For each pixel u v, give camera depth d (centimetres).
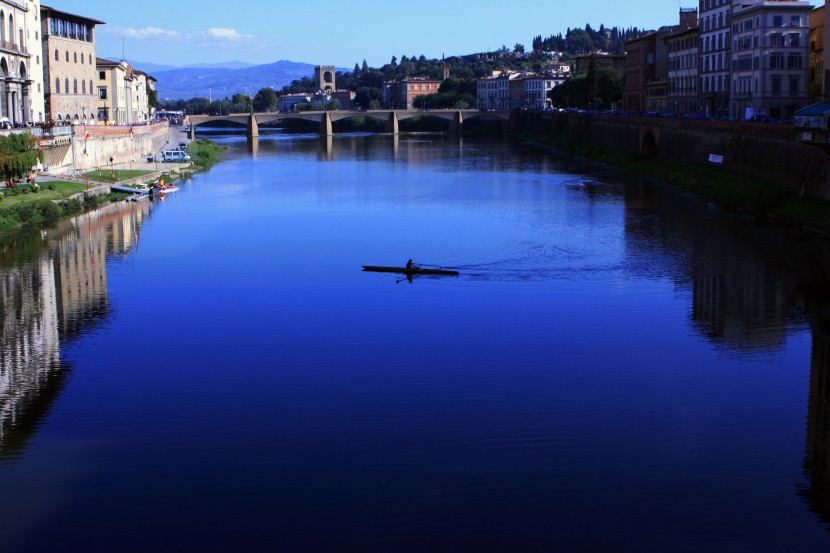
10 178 10900
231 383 4934
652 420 4369
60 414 4528
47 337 5812
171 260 8125
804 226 9188
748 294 6669
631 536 3356
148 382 4969
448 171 16412
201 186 14138
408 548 3297
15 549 3312
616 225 9675
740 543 3312
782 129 10600
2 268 7781
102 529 3438
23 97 13600
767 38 15012
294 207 11606
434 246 8719
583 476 3797
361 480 3781
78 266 7869
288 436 4219
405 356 5350
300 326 6000
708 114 18200
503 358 5300
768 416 4409
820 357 5266
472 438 4175
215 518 3503
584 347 5494
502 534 3372
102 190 12256
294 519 3488
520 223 9988
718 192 11412
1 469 3912
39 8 14488
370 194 12962
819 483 3709
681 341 5594
